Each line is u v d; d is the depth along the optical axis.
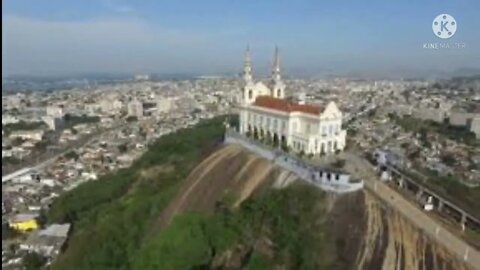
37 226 168.75
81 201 179.50
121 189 185.38
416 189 106.44
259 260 86.81
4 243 150.25
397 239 79.94
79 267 121.88
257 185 120.88
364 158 132.25
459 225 85.50
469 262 70.44
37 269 133.75
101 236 133.00
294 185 109.44
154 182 172.12
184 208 127.81
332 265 78.75
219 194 125.69
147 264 102.69
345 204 95.19
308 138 131.88
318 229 88.69
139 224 132.50
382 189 103.06
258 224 97.88
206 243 101.50
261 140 149.00
